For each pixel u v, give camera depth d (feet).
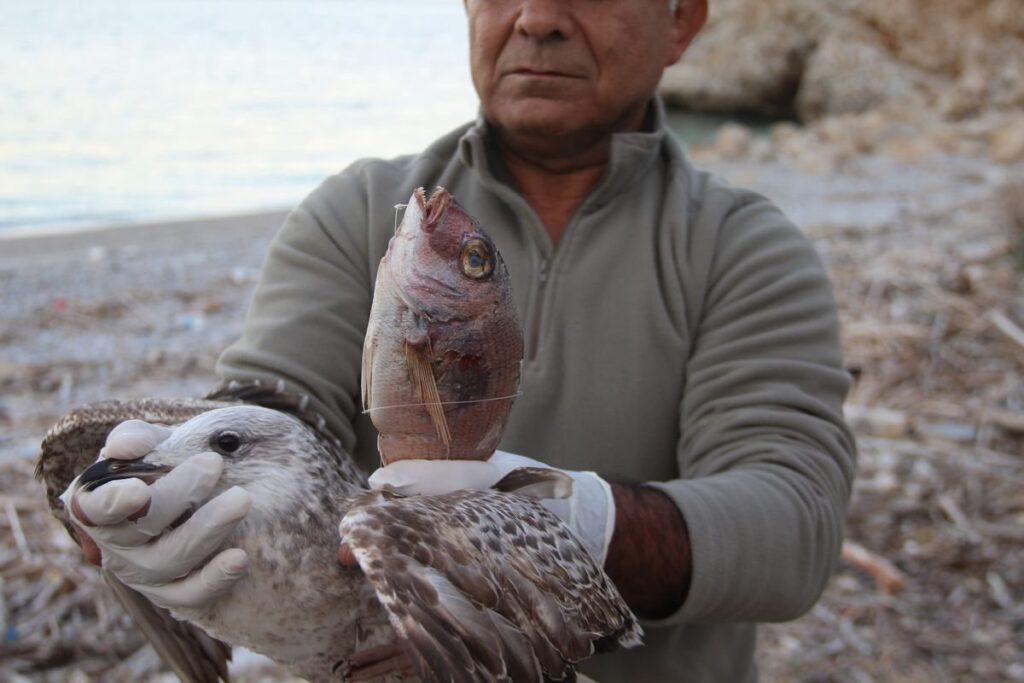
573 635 4.79
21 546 15.62
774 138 62.69
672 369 7.45
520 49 7.20
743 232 7.69
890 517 16.56
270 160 55.72
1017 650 13.47
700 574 6.22
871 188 45.39
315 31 172.65
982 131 59.00
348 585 5.18
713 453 7.12
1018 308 24.85
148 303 28.50
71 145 57.52
